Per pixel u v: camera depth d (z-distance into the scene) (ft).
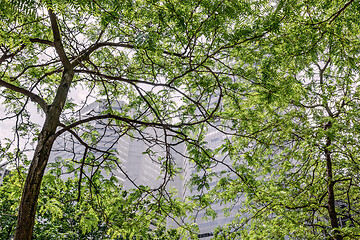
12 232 43.68
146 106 28.07
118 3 18.85
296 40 24.47
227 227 34.22
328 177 36.52
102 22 19.47
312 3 24.84
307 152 36.27
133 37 20.29
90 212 23.63
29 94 18.93
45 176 22.57
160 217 25.23
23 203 15.44
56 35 19.99
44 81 28.48
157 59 25.90
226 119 24.93
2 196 42.11
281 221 32.71
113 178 23.97
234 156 33.19
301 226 32.65
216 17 19.80
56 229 51.11
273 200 30.99
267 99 23.75
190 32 21.39
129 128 24.12
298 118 36.78
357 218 41.42
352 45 26.35
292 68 29.48
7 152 25.25
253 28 21.68
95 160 23.08
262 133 33.30
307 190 37.91
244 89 24.16
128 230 23.97
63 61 20.20
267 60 24.84
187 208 24.52
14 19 15.79
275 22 21.40
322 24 25.21
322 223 36.11
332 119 33.83
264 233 32.19
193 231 24.80
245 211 35.88
